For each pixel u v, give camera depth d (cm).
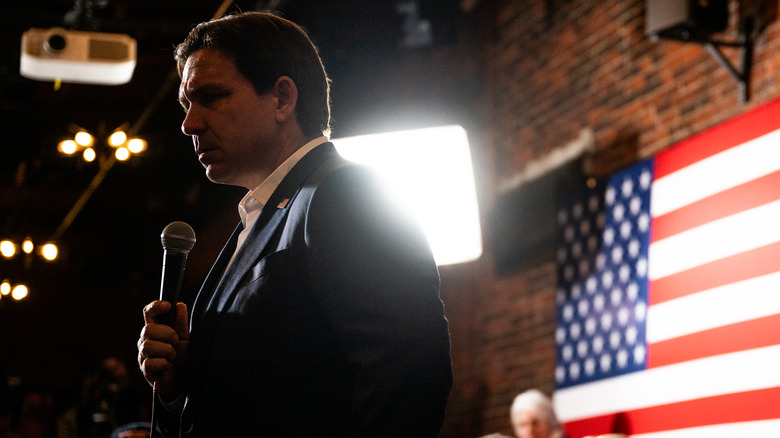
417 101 705
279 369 122
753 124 435
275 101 144
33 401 619
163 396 140
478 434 629
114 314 972
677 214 474
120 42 520
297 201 132
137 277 913
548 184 595
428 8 707
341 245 123
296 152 145
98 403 582
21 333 948
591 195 546
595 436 506
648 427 469
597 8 571
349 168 130
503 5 672
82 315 963
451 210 349
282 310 124
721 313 436
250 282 128
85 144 708
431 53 712
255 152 144
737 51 460
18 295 804
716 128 457
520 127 633
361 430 113
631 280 500
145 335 135
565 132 588
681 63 499
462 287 661
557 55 605
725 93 466
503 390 612
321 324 124
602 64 562
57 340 954
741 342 421
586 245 543
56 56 511
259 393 122
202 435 125
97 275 903
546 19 620
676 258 470
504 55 662
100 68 523
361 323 118
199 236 939
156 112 786
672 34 459
